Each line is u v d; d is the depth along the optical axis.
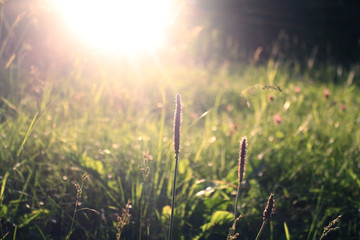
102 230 0.63
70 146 0.83
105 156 0.80
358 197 0.75
